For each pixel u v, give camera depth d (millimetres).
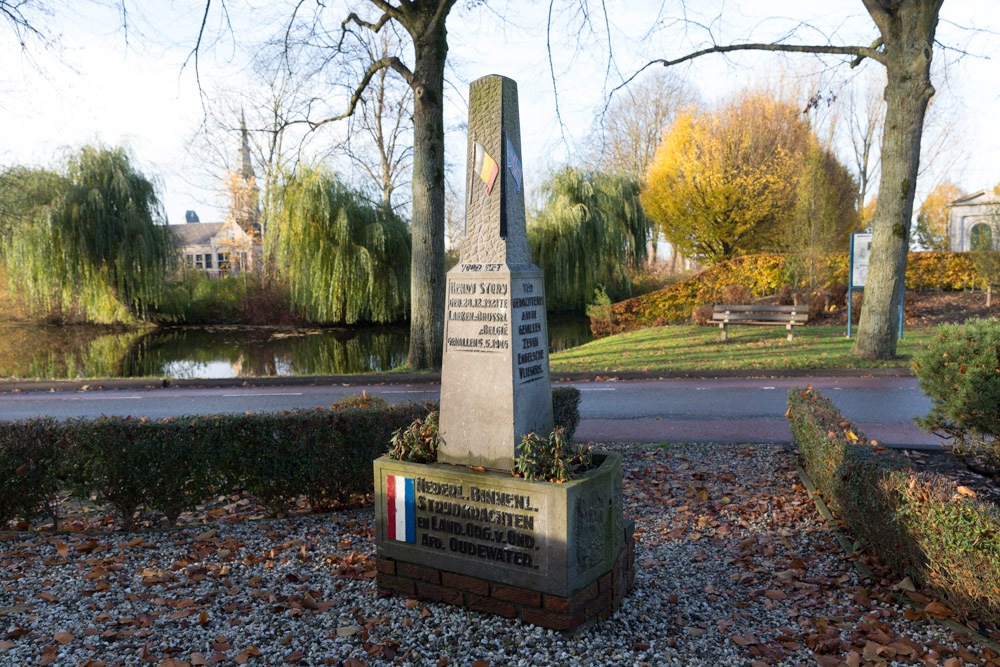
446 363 4281
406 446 4379
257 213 43906
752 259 26781
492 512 3957
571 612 3795
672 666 3562
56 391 15352
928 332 19234
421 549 4238
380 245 30141
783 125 35625
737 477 7289
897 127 14148
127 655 3666
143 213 31438
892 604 4344
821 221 24344
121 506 5793
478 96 4137
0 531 5762
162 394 14531
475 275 4117
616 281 35781
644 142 48500
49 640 3822
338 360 25469
